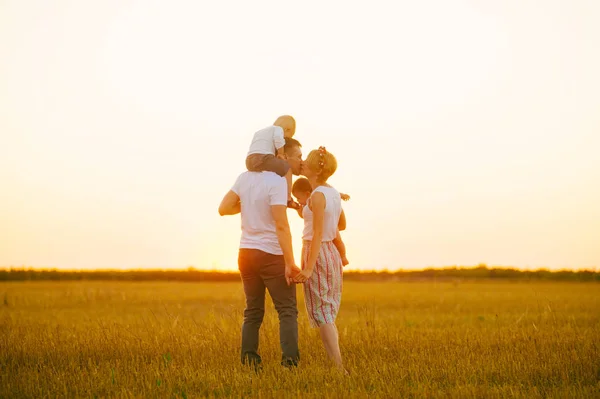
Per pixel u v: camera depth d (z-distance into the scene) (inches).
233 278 1750.7
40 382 215.2
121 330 328.8
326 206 241.9
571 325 386.0
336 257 248.4
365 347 286.0
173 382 213.2
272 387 202.7
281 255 242.4
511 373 223.0
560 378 217.0
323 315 243.8
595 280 1612.9
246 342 247.1
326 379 213.3
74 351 277.6
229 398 190.4
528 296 818.8
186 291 1006.4
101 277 1706.4
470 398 185.9
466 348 277.4
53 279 1668.3
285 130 268.7
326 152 250.1
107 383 211.8
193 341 294.2
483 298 781.9
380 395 189.5
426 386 198.5
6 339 304.2
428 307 638.5
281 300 242.2
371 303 699.4
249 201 244.2
